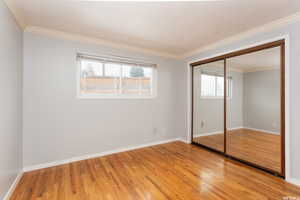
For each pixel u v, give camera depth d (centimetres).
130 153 299
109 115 294
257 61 241
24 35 219
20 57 207
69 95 254
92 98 276
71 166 239
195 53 339
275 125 226
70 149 256
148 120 344
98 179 200
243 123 270
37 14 189
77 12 186
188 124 362
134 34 252
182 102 377
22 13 186
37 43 228
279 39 201
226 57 274
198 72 345
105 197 163
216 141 309
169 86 376
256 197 162
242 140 271
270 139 232
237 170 226
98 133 282
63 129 250
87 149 271
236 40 256
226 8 175
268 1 162
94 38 269
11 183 171
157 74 355
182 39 273
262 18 198
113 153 298
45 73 234
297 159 184
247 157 262
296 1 161
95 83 286
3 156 150
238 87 271
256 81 246
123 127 311
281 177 202
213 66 312
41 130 232
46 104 236
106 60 290
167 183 191
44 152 234
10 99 169
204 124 334
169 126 378
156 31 240
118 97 305
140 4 168
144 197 163
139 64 328
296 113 186
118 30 237
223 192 172
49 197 163
